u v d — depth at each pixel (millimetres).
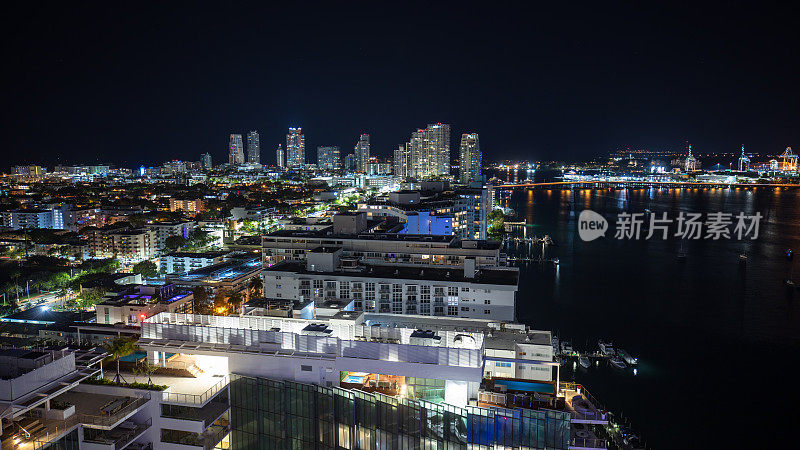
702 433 133375
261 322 84438
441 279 141625
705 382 159625
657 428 135000
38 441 59250
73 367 70250
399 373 70062
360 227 198375
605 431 132875
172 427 69188
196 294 189750
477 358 68562
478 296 138000
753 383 159375
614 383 158500
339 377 71938
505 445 68625
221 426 75500
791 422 138625
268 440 74000
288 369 73062
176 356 81125
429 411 68500
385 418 68875
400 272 149625
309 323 84000
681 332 199500
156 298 167000
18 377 61531
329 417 70438
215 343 76750
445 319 125562
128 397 70312
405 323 118000
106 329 151250
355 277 143375
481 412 68812
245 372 74688
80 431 63281
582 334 197125
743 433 133625
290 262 163750
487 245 173500
